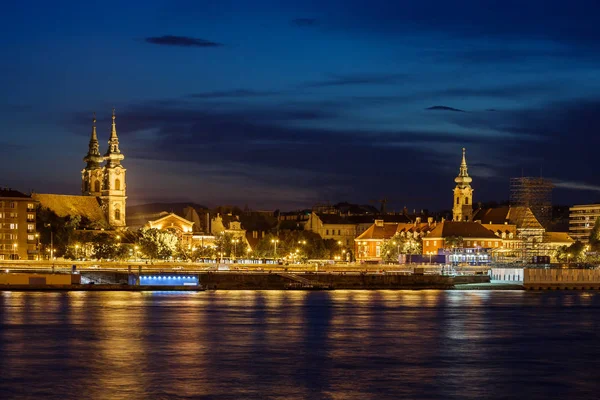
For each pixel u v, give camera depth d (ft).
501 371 427.74
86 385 384.27
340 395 369.91
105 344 500.33
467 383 397.39
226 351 478.18
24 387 380.17
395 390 380.37
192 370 419.74
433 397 368.48
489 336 554.87
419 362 449.89
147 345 497.87
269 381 395.75
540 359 465.06
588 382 403.13
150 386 383.24
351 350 486.79
